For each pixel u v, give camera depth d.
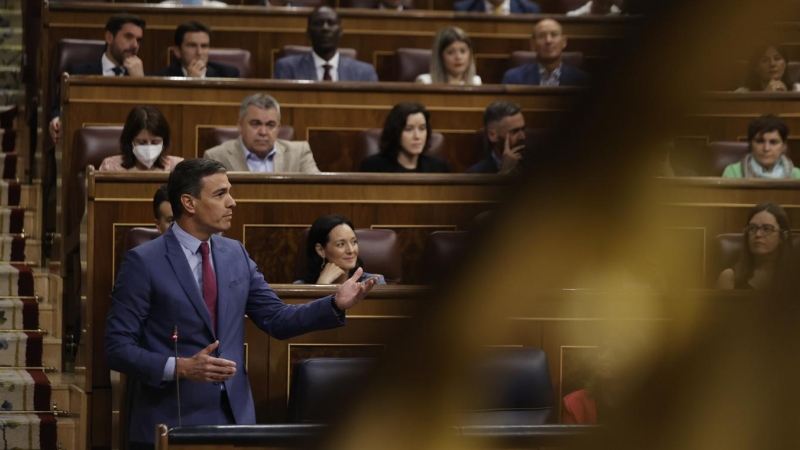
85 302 9.02
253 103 11.16
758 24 0.81
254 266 7.33
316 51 14.38
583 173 0.83
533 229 0.84
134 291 6.91
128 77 12.05
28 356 10.91
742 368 0.97
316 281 8.91
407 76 15.34
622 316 1.04
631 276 0.85
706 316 1.01
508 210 0.84
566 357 6.90
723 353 0.98
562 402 6.48
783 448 0.95
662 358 0.99
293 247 9.85
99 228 9.09
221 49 14.85
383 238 9.48
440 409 0.85
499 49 16.12
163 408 6.82
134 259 6.99
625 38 0.82
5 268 11.94
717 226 10.45
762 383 0.96
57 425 9.73
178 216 7.11
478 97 12.98
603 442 0.99
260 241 9.80
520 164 0.85
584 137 0.83
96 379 8.75
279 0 18.00
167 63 15.27
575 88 0.83
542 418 6.50
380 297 7.88
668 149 0.88
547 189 0.84
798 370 0.96
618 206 0.83
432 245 8.36
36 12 15.94
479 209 0.85
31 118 14.78
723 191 10.43
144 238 8.50
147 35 15.23
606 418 1.01
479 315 0.85
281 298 7.88
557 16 15.92
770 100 13.01
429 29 16.00
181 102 12.24
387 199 10.05
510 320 0.84
